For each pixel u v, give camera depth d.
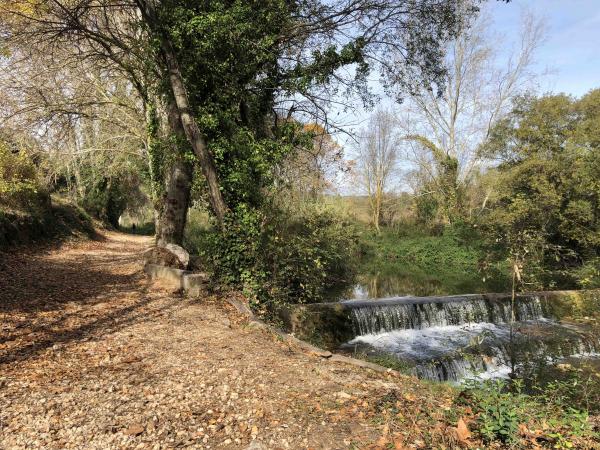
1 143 14.87
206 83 10.52
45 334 6.09
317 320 10.64
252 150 10.05
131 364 5.27
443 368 9.25
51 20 12.36
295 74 11.40
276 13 10.43
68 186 26.48
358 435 3.75
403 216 36.50
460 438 3.34
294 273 10.08
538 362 9.61
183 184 11.76
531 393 7.71
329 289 16.88
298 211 15.93
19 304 7.45
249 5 10.00
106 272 11.64
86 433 3.65
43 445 3.44
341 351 10.09
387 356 9.48
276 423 3.95
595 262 15.37
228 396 4.50
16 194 15.73
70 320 6.87
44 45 12.83
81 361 5.24
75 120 15.64
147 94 14.04
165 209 11.91
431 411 4.14
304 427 3.89
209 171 9.66
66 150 17.38
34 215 16.22
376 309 12.00
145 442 3.57
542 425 3.79
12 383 4.46
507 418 3.53
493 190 24.92
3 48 11.88
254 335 6.93
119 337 6.27
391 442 3.53
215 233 9.70
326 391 4.75
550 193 18.03
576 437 3.66
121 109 17.81
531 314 13.85
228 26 9.47
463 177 30.47
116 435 3.64
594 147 18.31
